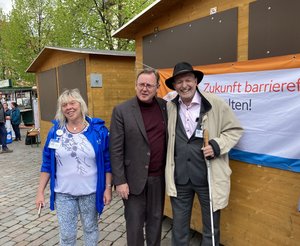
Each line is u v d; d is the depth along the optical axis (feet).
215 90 9.46
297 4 7.13
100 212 8.28
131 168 8.06
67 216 8.13
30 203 15.53
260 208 8.69
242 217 9.27
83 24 39.65
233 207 9.50
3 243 11.29
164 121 8.25
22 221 13.28
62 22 39.65
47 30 43.01
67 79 21.99
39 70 27.99
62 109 7.83
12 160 26.89
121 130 7.96
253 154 8.62
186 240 8.70
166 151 8.34
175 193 8.23
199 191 8.26
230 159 9.36
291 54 7.38
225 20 8.96
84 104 8.09
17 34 42.78
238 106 8.83
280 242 8.28
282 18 7.48
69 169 7.89
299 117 7.43
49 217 13.66
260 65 8.11
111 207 14.60
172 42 10.98
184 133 8.10
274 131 8.00
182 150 8.11
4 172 22.39
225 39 9.02
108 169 8.32
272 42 7.78
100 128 8.14
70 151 7.80
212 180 7.96
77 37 40.01
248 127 8.64
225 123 8.07
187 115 8.14
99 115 19.26
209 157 7.73
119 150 7.98
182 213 8.49
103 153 8.20
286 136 7.76
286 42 7.45
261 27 8.00
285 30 7.44
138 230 8.39
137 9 36.81
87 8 39.37
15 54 44.19
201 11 9.72
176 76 7.88
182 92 7.95
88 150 7.87
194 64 10.17
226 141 7.82
